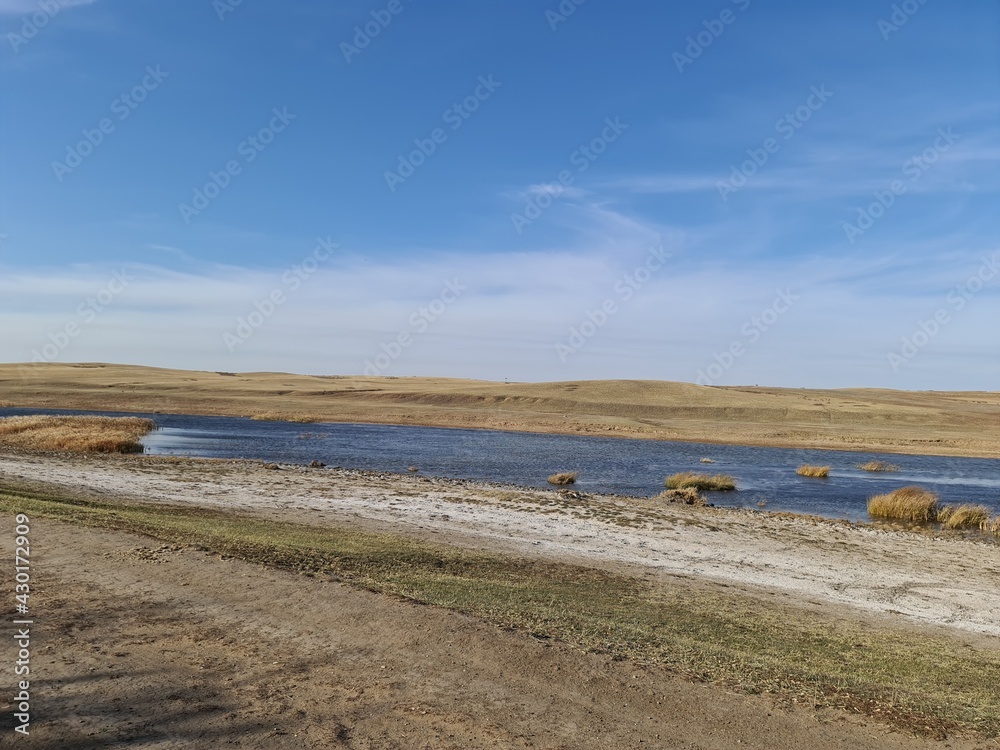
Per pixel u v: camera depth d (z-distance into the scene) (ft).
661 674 24.29
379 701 21.03
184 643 24.89
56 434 138.72
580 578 46.19
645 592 43.16
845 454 202.39
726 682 24.20
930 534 78.89
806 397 426.10
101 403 294.05
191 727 18.85
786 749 19.61
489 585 38.45
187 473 94.22
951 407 443.32
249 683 21.86
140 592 30.42
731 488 113.60
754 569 56.13
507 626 27.94
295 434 197.67
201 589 31.17
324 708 20.42
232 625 26.91
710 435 246.06
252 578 32.91
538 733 19.58
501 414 303.27
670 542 64.64
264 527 55.11
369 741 18.63
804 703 22.91
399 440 191.11
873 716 22.36
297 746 18.15
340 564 39.22
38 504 51.52
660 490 110.32
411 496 84.23
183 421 233.35
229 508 69.15
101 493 71.15
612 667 24.52
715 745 19.60
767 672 25.93
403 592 32.71
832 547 66.64
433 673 23.17
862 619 41.83
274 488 85.30
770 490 116.37
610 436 239.91
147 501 69.00
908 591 51.83
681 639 30.09
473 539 60.54
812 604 45.14
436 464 135.33
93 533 40.70
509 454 161.68
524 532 65.72
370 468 124.26
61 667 22.08
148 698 20.40
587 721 20.48
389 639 25.90
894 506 92.68
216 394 352.28
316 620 27.66
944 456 206.59
